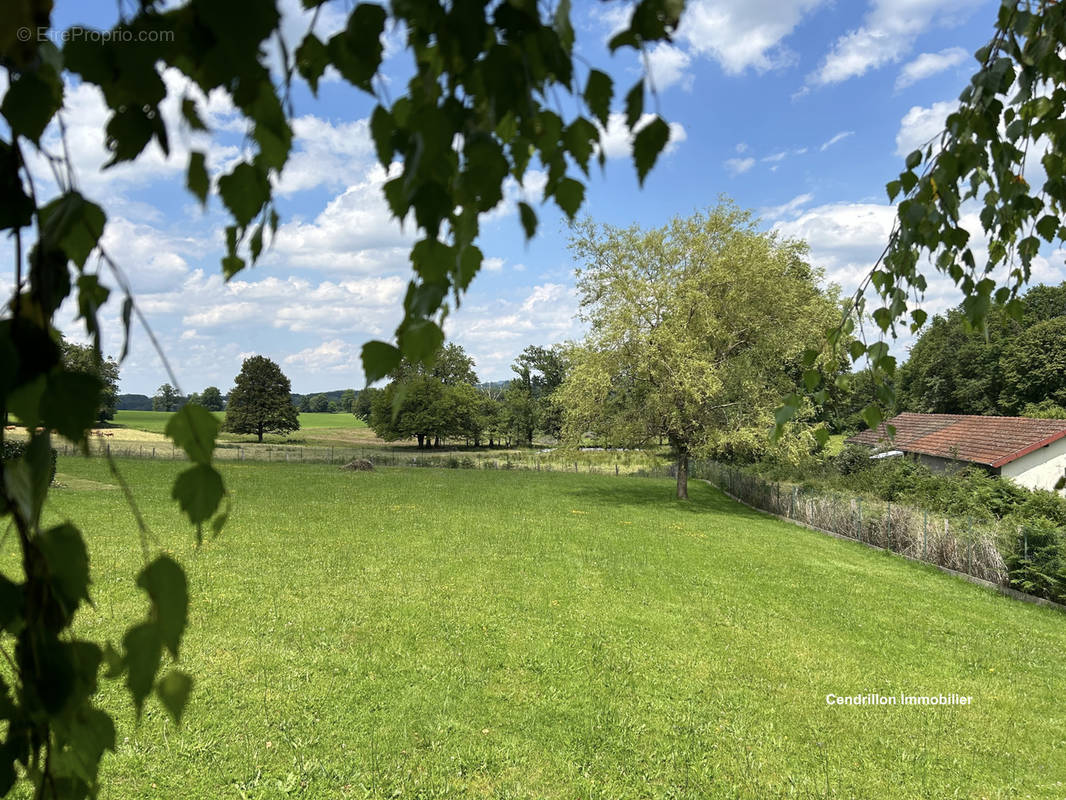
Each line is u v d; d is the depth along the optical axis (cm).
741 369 2108
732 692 684
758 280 2084
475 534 1551
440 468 3794
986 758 568
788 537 1761
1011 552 1232
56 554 71
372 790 468
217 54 56
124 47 57
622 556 1368
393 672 683
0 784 77
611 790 492
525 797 477
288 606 891
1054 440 2220
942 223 218
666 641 838
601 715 614
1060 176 219
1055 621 1044
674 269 2223
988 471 2338
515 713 608
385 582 1055
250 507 1831
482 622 866
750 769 531
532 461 4194
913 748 580
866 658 817
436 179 79
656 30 81
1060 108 207
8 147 65
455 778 495
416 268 80
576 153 93
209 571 1059
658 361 2023
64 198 67
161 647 66
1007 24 187
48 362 65
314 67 85
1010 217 229
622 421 2216
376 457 4316
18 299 67
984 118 190
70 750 83
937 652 859
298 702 598
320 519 1669
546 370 7175
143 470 2514
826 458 2995
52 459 68
